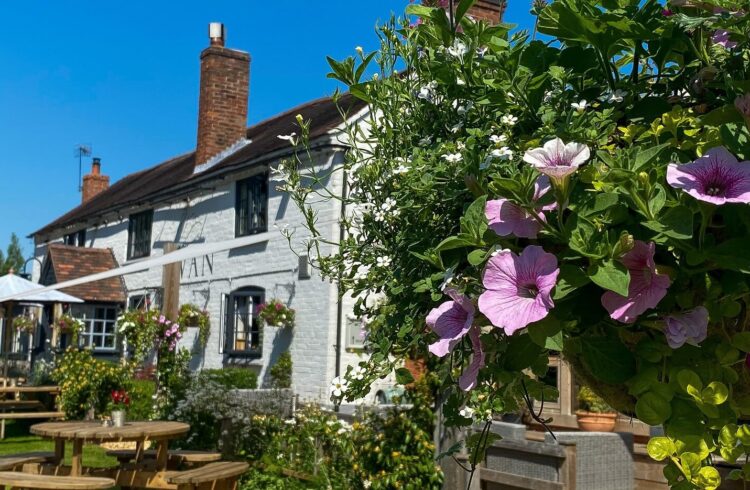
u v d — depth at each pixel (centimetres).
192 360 1609
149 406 1335
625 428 691
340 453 839
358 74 225
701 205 137
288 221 1352
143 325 1224
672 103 183
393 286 192
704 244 142
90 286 2005
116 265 2111
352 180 246
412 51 223
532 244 149
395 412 734
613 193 140
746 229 142
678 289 145
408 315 184
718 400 134
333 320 1253
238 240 996
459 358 174
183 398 1120
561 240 143
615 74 191
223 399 1039
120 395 1078
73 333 1852
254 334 1470
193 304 1638
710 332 149
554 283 134
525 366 151
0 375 1803
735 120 160
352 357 1248
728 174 136
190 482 646
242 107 1766
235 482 730
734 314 142
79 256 2108
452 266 160
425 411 694
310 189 261
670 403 142
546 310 132
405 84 225
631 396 169
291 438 930
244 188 1523
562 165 141
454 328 154
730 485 351
